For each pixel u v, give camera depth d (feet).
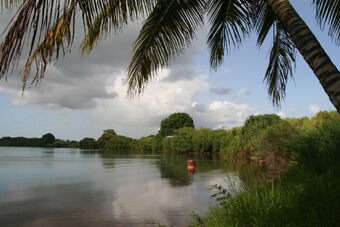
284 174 52.65
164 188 92.68
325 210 22.71
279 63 33.06
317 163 46.73
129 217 59.57
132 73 27.66
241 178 86.17
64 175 133.49
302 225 21.95
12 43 14.87
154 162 200.34
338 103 16.47
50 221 57.62
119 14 21.12
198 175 121.70
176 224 53.52
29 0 14.85
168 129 374.84
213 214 27.78
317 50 17.31
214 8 28.94
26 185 102.99
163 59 27.35
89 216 60.85
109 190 91.61
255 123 157.17
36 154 346.74
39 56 16.10
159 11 26.08
